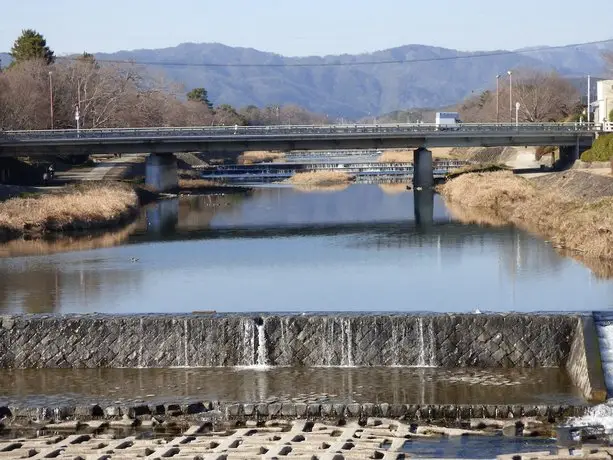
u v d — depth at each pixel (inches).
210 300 2768.2
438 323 2154.3
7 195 4911.4
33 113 7460.6
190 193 6560.0
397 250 3678.6
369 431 1761.8
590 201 4261.8
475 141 6461.6
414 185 6653.5
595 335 2055.9
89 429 1844.2
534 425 1798.7
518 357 2135.8
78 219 4458.7
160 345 2197.3
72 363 2199.8
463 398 1918.1
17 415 1903.3
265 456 1599.4
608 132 6368.1
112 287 2972.4
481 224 4439.0
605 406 1860.2
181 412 1903.3
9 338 2209.6
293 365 2182.6
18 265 3398.1
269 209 5516.7
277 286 2974.9
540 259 3331.7
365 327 2170.3
